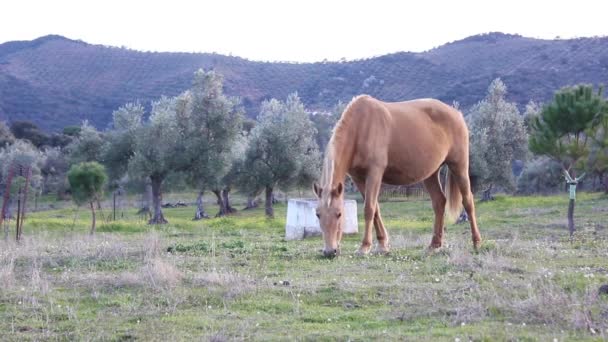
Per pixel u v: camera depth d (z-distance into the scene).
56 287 8.62
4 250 12.98
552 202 33.00
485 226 21.69
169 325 6.66
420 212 33.91
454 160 12.02
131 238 17.77
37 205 48.62
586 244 13.09
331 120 54.81
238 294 7.91
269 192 40.22
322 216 10.52
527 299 7.09
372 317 6.87
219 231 21.91
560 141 20.33
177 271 9.05
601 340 5.75
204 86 37.94
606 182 35.84
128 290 8.38
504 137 37.19
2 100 96.94
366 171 11.16
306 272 9.49
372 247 12.69
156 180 37.03
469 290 7.82
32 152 48.41
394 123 11.17
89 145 43.69
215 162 37.06
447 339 5.90
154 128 37.38
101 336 6.28
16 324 6.74
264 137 39.47
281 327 6.52
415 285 8.22
